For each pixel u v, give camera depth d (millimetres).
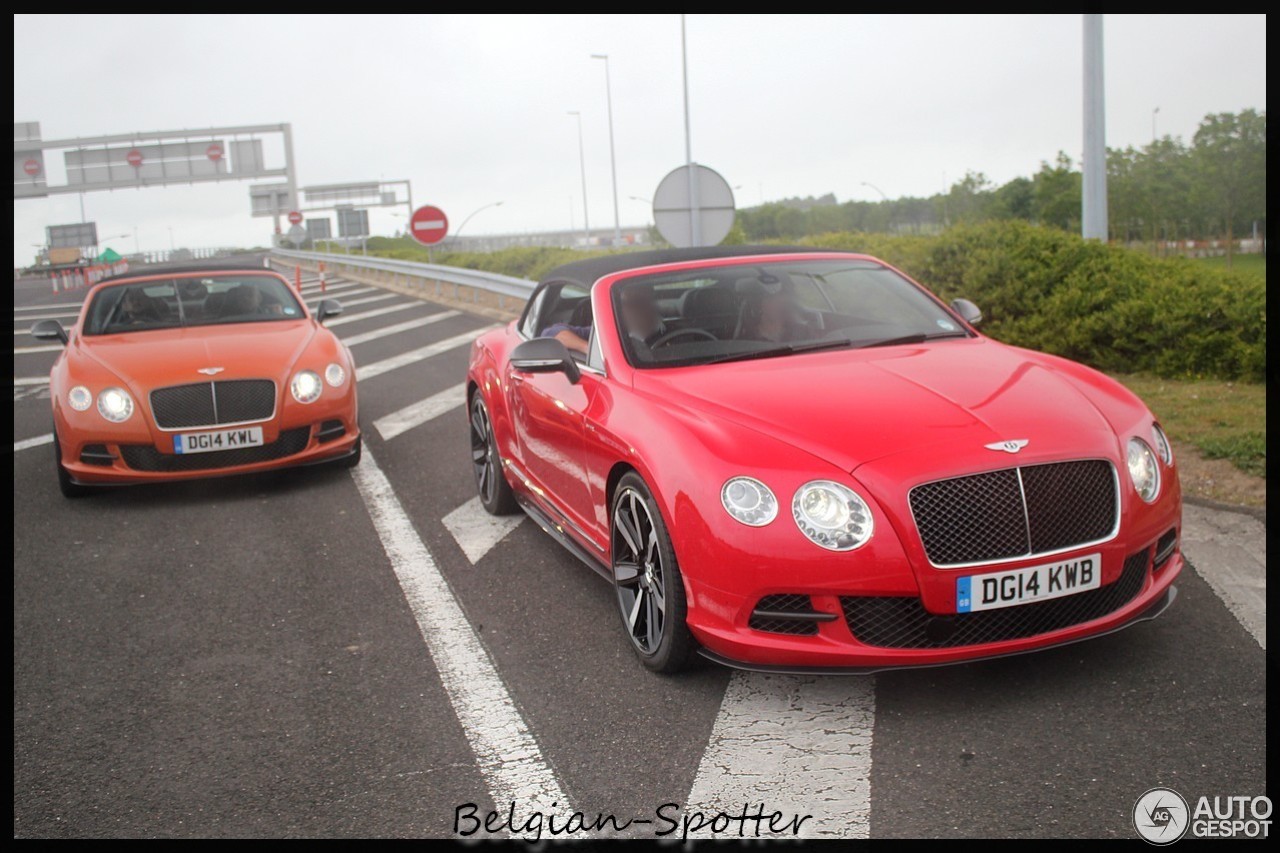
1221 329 7676
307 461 6750
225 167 55188
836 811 2707
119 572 5180
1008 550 3117
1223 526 4680
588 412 4086
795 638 3199
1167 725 2982
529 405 4840
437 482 6707
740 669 3525
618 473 3863
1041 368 3850
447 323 17391
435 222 25078
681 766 2992
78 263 76062
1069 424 3316
